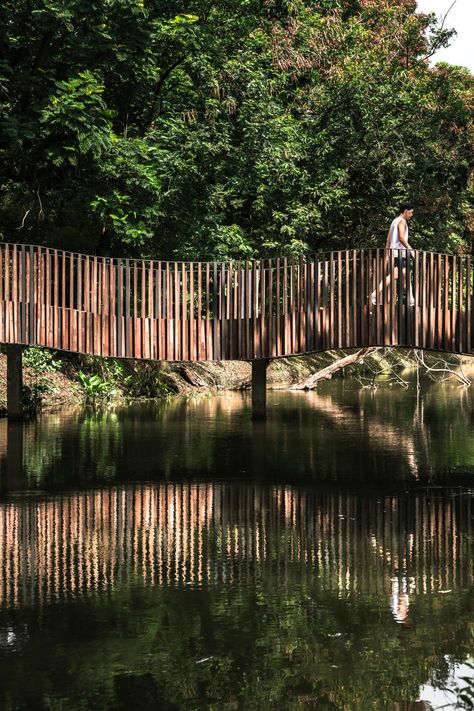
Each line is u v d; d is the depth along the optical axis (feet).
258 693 16.81
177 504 33.24
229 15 86.63
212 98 80.07
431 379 106.42
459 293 46.91
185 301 50.98
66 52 66.33
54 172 69.56
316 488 36.29
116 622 20.62
